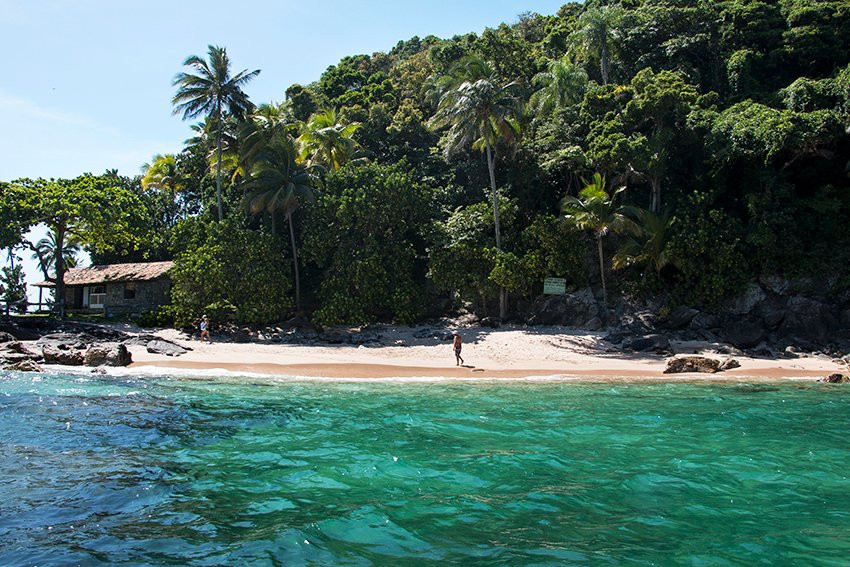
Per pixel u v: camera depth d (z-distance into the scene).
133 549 7.28
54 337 30.62
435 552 7.28
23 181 40.25
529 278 35.25
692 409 16.94
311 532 7.84
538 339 31.42
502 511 8.76
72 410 16.03
